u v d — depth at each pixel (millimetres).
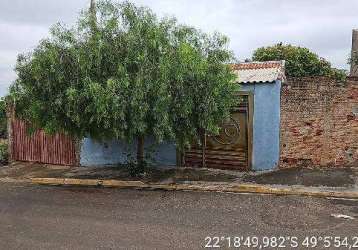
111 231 7637
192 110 11258
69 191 11305
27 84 11141
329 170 12000
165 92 10539
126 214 8781
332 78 12227
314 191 10125
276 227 7668
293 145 12477
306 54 23891
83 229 7805
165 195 10531
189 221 8164
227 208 9094
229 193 10602
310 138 12406
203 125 11273
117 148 14195
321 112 12320
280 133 12477
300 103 12359
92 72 10898
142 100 10602
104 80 10805
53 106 11062
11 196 10852
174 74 10711
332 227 7602
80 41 11180
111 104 10445
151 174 12656
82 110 10945
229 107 11812
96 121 11055
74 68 10914
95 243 7023
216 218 8336
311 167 12391
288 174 11773
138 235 7375
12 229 7961
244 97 12711
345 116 12281
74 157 14742
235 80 11867
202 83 11047
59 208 9430
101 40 10883
